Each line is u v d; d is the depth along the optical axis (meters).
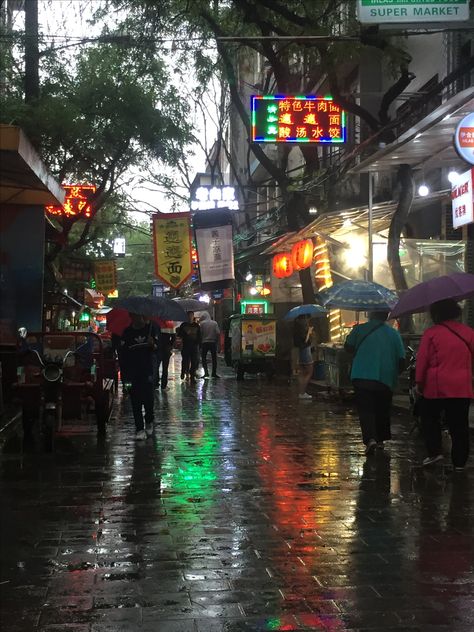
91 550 5.14
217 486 7.22
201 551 5.14
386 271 19.25
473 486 7.23
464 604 4.18
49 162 19.88
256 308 30.06
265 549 5.20
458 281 8.07
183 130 20.78
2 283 13.73
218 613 4.03
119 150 20.41
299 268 19.12
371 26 10.34
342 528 5.75
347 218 17.53
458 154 9.99
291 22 14.98
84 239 23.47
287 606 4.13
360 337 9.10
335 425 11.59
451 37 16.09
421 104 14.48
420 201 16.61
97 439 10.07
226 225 20.25
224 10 18.17
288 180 20.05
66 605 4.12
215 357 22.25
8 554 5.04
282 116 17.81
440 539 5.46
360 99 21.38
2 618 3.93
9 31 17.77
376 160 12.51
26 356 9.50
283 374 23.36
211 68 18.88
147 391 10.14
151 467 8.12
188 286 40.50
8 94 19.06
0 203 13.67
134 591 4.35
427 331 7.96
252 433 10.72
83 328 28.14
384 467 8.18
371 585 4.48
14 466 8.14
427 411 8.12
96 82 19.45
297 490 7.06
